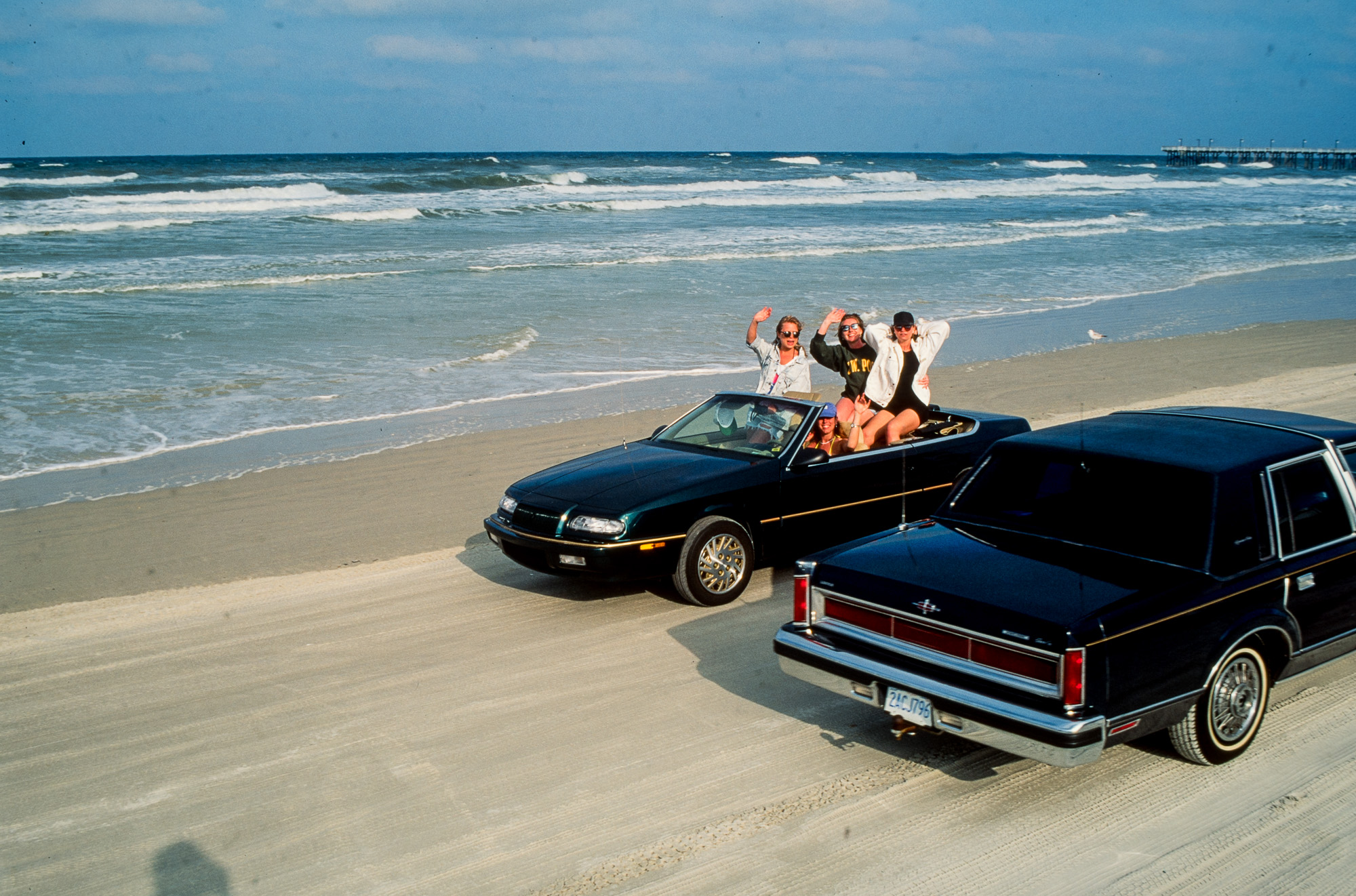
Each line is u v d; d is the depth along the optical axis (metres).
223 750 4.69
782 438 6.84
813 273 24.62
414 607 6.55
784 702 5.09
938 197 59.03
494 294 21.03
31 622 6.43
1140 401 12.42
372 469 9.98
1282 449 4.59
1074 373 14.38
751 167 89.25
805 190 59.00
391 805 4.19
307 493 9.25
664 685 5.29
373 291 21.23
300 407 12.45
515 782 4.34
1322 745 4.52
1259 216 45.81
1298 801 4.07
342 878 3.71
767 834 3.91
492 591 6.84
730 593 6.51
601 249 28.84
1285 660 4.41
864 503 6.96
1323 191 69.38
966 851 3.78
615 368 14.77
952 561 4.32
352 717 4.99
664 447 7.26
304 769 4.51
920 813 4.05
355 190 49.03
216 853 3.89
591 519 6.11
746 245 30.44
